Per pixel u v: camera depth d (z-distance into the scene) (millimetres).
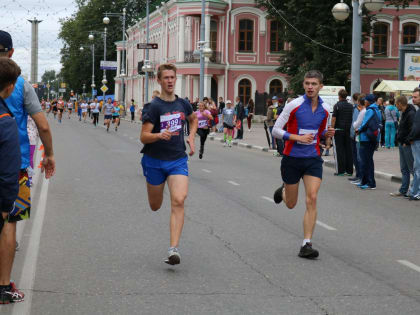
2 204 5188
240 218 10461
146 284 6484
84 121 59312
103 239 8641
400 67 29109
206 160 21703
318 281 6715
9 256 5777
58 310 5613
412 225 10258
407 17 56938
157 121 7410
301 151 7980
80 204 11586
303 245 7789
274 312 5633
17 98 5984
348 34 44531
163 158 7406
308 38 46188
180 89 58969
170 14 64312
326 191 14406
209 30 57406
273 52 59219
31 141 10273
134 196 12688
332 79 44500
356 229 9812
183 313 5566
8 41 6074
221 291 6270
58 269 7031
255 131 42750
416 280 6836
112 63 75812
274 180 16109
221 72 58750
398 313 5676
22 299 5867
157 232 9164
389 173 17375
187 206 11625
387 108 27422
